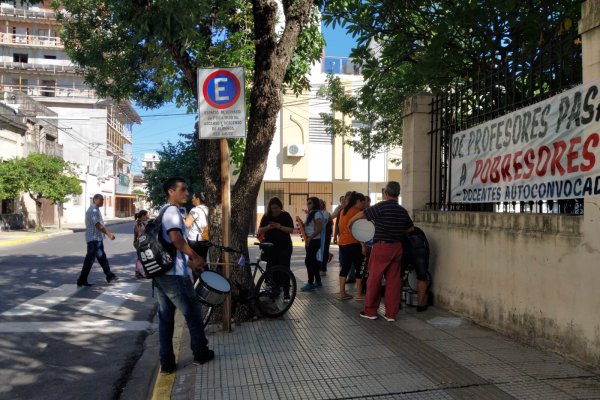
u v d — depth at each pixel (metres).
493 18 7.27
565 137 4.88
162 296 4.88
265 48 6.69
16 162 26.83
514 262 5.56
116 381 5.07
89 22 13.37
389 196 6.58
